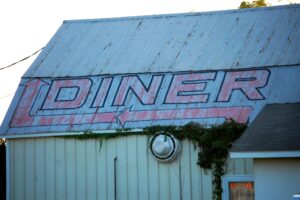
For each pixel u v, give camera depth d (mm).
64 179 22203
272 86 21703
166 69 23188
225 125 20688
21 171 22672
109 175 21766
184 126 21031
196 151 21016
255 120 19766
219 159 20688
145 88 22688
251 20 24688
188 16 25609
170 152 20922
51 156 22391
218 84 22219
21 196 22609
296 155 17531
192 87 22328
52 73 24172
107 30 25844
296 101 21047
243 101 21453
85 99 22938
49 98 23312
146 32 25281
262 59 22734
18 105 23406
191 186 21000
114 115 22078
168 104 21953
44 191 22375
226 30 24469
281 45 23172
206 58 23297
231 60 22984
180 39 24516
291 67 22188
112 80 23297
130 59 24047
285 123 19109
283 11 24719
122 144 21719
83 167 22047
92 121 22141
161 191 21266
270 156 17781
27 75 24344
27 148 22672
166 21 25625
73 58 24703
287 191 17969
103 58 24391
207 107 21531
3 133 22719
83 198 21969
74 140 22188
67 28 26344
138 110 22016
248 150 17969
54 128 22312
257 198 18203
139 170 21484
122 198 21594
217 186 20656
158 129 21234
